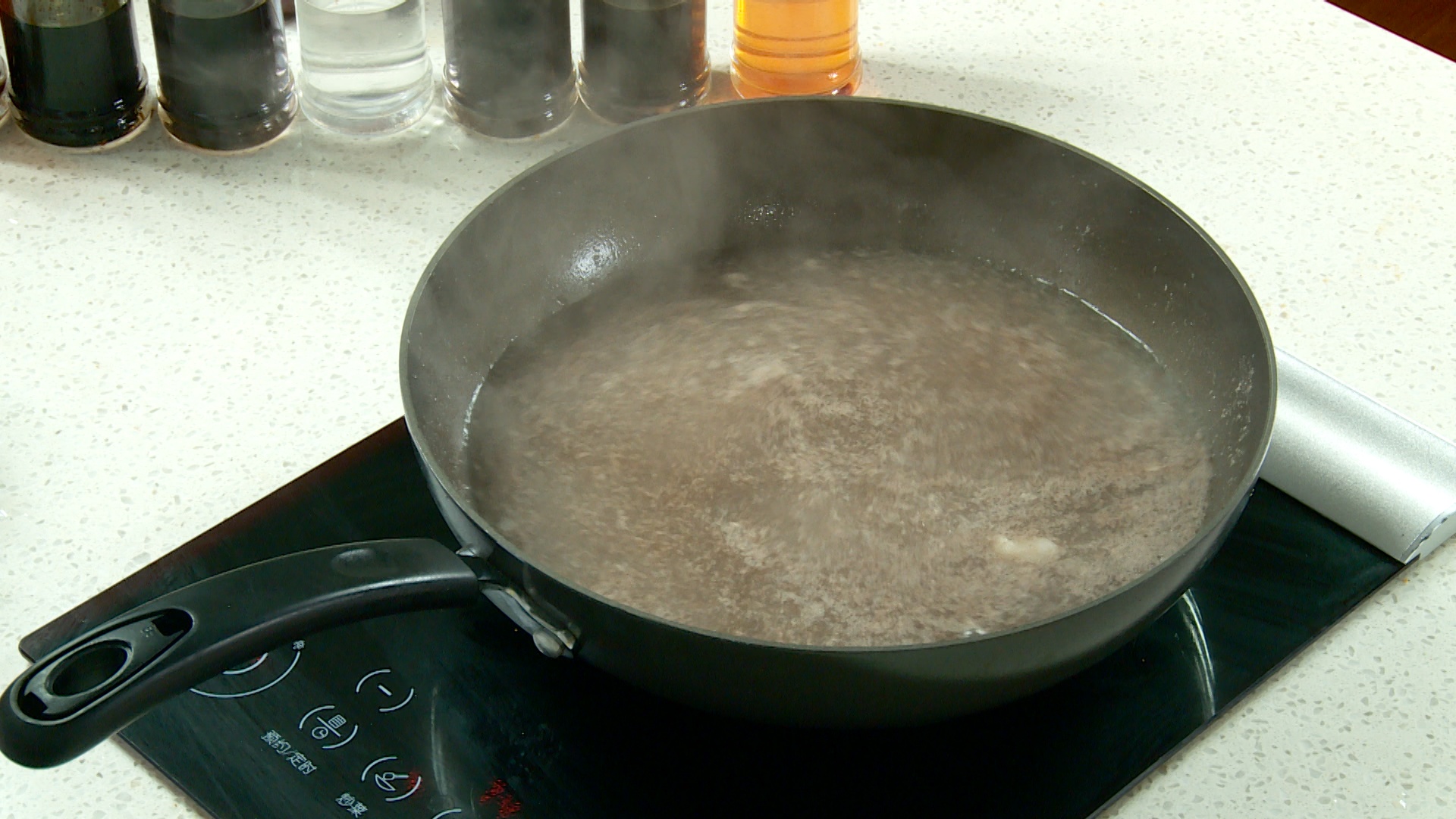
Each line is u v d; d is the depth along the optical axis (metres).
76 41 0.87
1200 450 0.75
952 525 0.71
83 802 0.65
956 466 0.74
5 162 0.90
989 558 0.70
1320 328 0.82
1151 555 0.70
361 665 0.69
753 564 0.70
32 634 0.69
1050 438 0.75
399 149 0.92
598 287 0.83
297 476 0.75
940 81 0.96
